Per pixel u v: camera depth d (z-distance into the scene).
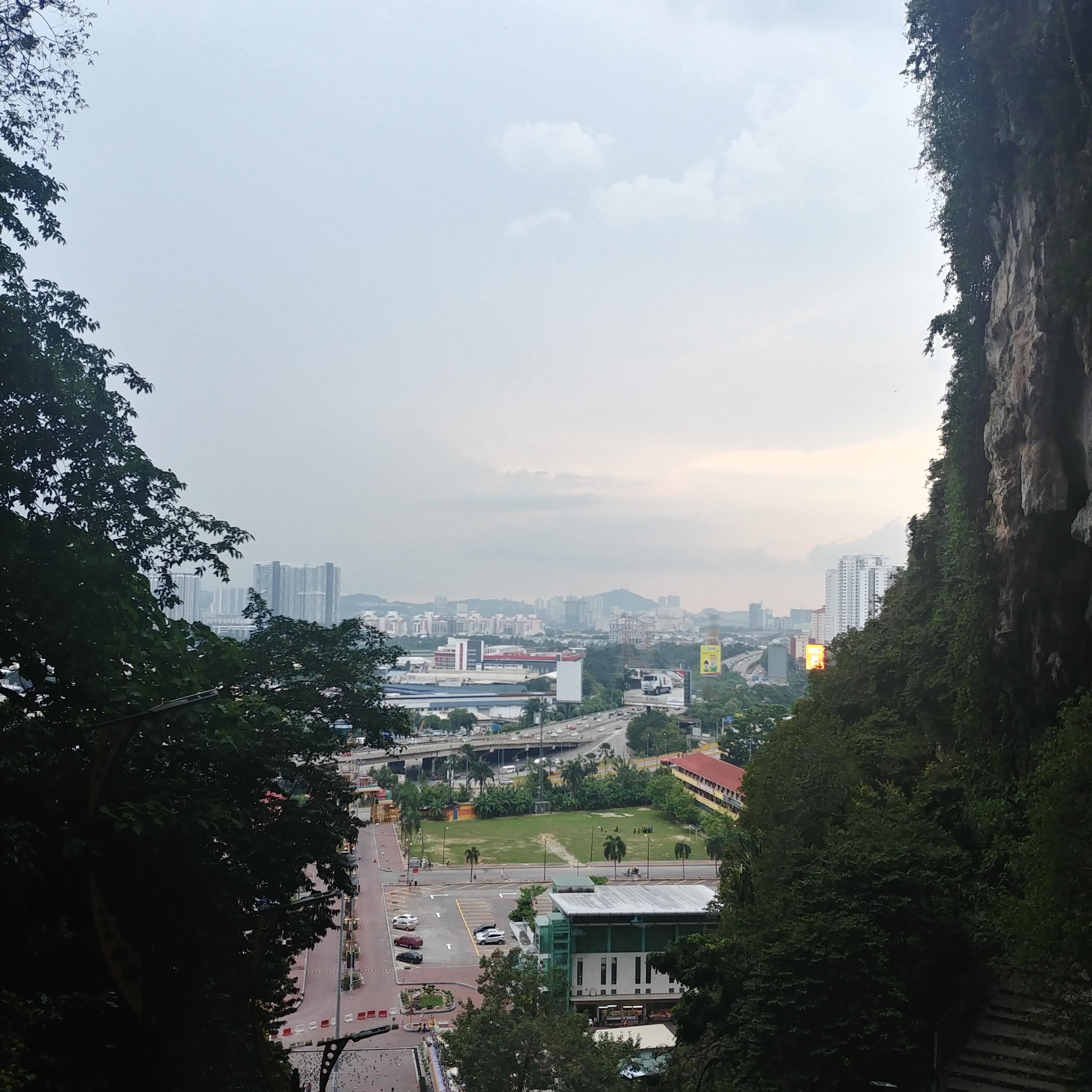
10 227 27.84
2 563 25.84
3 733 26.23
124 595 28.91
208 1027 28.95
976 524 46.28
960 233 45.69
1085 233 32.03
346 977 89.44
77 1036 24.94
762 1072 34.41
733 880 60.81
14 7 28.06
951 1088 32.72
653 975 87.88
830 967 34.38
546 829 162.62
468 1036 55.00
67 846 23.45
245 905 32.88
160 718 27.34
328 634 38.91
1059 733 31.89
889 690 68.06
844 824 50.97
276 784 35.50
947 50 42.25
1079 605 40.09
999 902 35.22
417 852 144.38
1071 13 33.16
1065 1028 30.91
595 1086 51.25
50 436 28.38
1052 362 35.91
